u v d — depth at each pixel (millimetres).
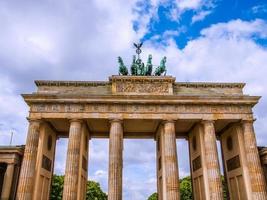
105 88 79812
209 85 81875
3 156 73688
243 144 76000
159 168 83562
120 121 74438
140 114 75188
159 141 84562
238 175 76750
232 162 81250
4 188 70250
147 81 79500
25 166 68688
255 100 76500
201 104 76625
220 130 88625
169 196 68500
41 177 75125
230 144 83250
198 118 75500
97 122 79875
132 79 79312
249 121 75688
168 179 69938
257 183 69500
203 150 76188
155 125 84062
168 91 78188
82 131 76188
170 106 76312
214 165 71125
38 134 73062
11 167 72750
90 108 75125
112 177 68875
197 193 80938
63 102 75062
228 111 76500
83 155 78500
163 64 86000
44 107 74750
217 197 68438
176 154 72625
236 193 78500
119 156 71188
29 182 67625
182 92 80312
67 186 67750
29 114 73750
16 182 74375
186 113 75750
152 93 77938
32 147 70625
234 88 82188
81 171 75125
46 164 79500
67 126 84500
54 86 80125
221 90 81750
